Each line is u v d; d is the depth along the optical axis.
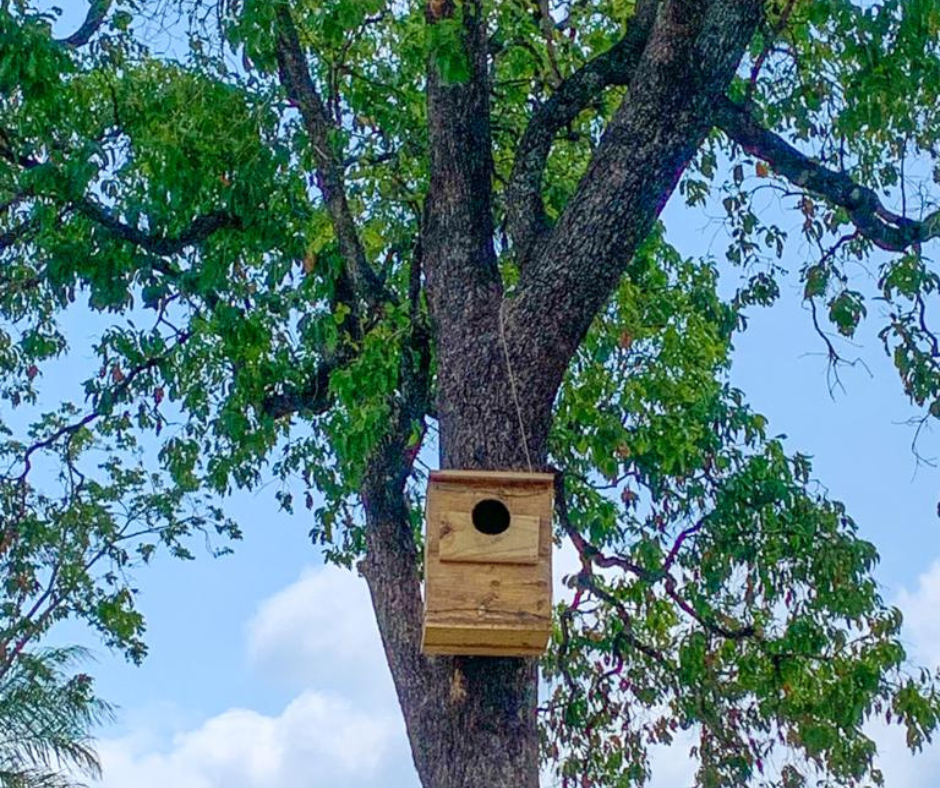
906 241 11.66
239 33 10.55
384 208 12.08
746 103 11.47
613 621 14.11
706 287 13.67
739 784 13.59
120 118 12.12
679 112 9.55
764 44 11.47
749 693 13.73
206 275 11.62
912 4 10.62
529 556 8.38
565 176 12.18
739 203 13.43
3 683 16.31
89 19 12.38
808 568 13.54
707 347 13.12
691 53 9.57
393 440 10.43
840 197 11.56
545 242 9.68
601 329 12.69
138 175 11.98
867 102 11.32
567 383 12.91
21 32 10.74
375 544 10.33
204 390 13.70
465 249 9.70
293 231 11.59
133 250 11.89
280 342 12.14
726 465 13.73
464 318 9.50
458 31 9.53
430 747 8.99
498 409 9.22
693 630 13.87
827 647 13.52
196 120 11.27
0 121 12.32
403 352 10.53
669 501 13.78
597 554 13.13
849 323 12.14
